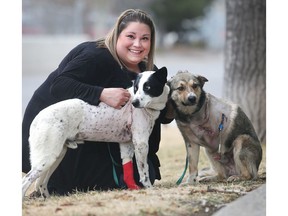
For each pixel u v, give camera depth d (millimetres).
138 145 6031
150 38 6387
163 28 37688
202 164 8258
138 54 6246
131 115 6039
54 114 5711
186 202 5387
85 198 5648
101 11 39500
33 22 35031
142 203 5309
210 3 38688
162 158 8984
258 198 5426
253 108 9695
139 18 6223
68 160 6332
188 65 27484
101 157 6352
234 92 9852
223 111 6461
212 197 5527
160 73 5840
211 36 41156
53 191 6363
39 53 24641
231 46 9891
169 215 5086
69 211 5211
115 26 6309
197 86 6199
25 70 24078
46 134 5637
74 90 6027
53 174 6383
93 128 5949
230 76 9914
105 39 6430
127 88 6301
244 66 9758
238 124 6461
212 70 25031
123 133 6109
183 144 10367
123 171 6262
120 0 40469
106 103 5992
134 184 6160
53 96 6188
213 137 6492
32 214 5281
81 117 5891
